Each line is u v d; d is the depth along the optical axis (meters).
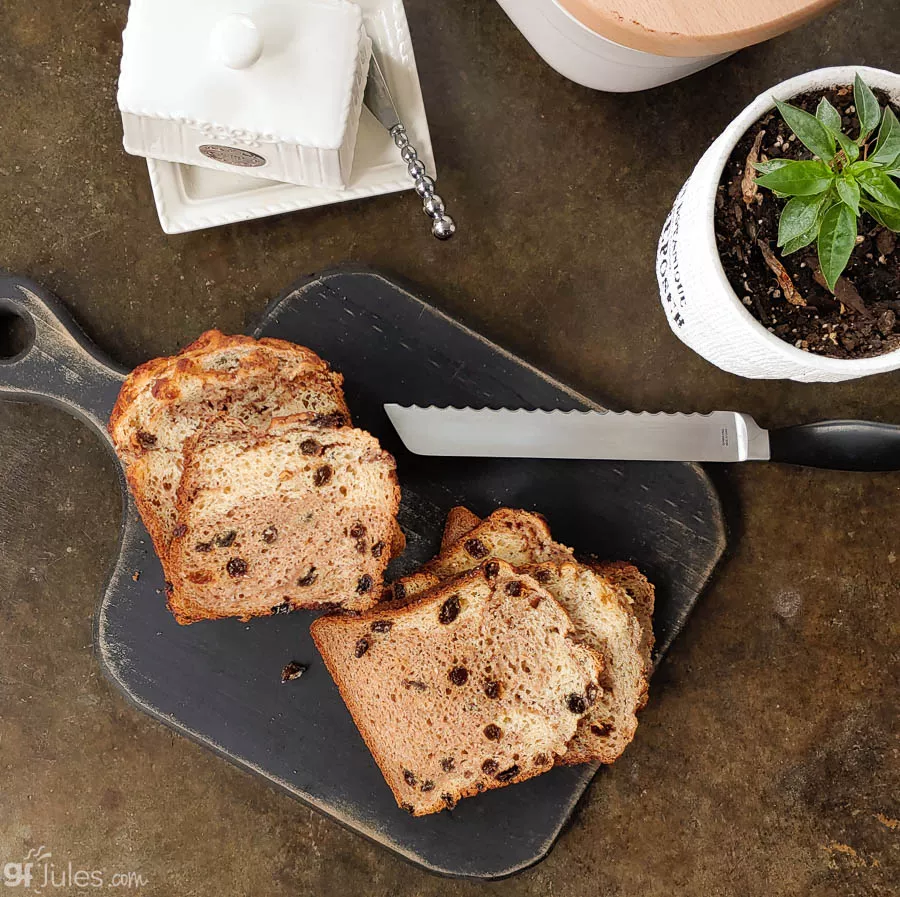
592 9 0.63
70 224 0.82
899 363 0.66
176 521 0.74
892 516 0.82
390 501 0.74
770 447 0.76
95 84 0.82
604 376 0.82
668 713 0.82
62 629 0.83
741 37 0.62
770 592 0.82
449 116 0.82
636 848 0.83
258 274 0.82
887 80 0.65
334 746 0.80
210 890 0.83
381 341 0.79
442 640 0.75
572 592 0.75
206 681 0.79
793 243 0.64
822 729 0.82
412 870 0.83
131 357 0.82
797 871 0.82
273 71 0.69
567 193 0.82
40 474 0.83
